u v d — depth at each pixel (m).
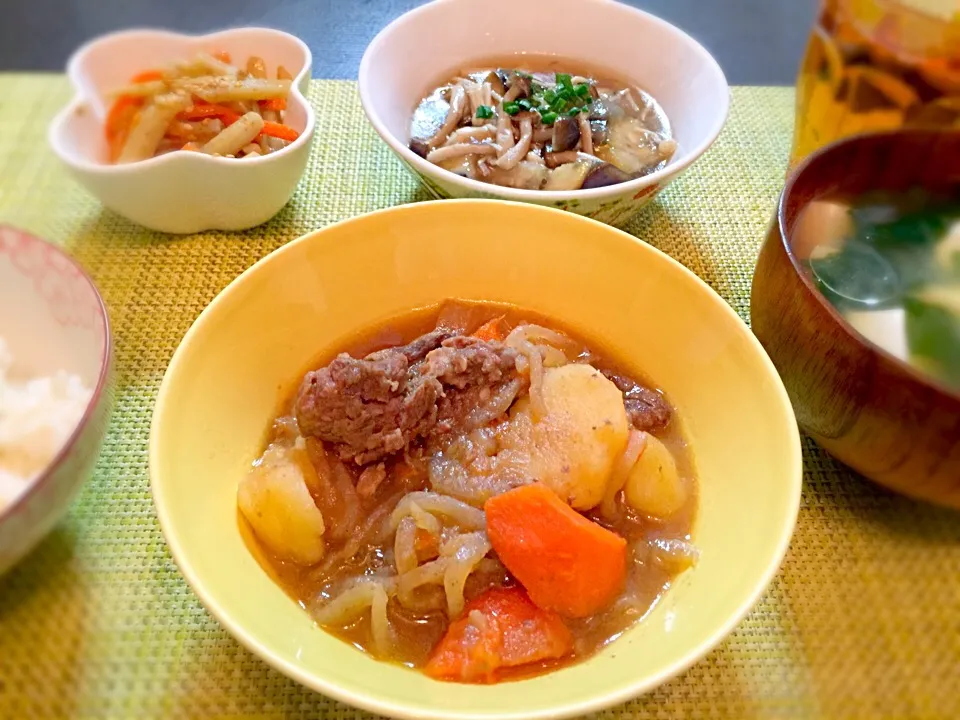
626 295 0.22
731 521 0.18
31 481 0.16
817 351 0.18
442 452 0.20
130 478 0.20
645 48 0.32
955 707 0.17
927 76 0.23
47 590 0.18
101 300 0.19
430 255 0.22
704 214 0.29
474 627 0.17
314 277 0.21
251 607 0.15
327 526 0.19
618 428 0.19
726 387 0.20
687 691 0.17
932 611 0.19
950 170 0.23
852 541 0.20
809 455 0.22
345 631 0.17
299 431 0.20
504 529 0.17
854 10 0.23
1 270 0.20
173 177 0.24
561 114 0.30
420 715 0.13
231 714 0.16
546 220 0.22
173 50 0.28
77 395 0.19
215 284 0.25
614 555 0.18
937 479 0.17
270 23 0.34
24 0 0.30
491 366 0.21
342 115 0.31
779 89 0.35
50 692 0.16
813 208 0.22
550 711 0.13
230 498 0.18
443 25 0.32
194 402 0.18
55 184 0.27
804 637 0.18
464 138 0.30
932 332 0.20
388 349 0.21
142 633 0.17
